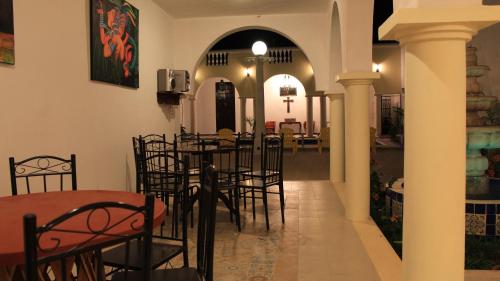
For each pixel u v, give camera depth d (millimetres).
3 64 3404
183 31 8453
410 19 2057
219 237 4332
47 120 4004
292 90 19562
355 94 4820
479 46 6258
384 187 6016
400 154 12086
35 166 3805
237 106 19844
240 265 3561
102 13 5023
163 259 2355
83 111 4676
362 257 3715
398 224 4711
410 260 2271
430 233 2191
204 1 7215
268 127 19188
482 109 4938
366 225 4723
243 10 7906
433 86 2146
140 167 5102
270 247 4012
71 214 1352
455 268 2193
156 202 2305
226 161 10367
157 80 7258
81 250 1444
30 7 3738
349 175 4934
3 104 3410
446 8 2049
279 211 5422
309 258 3707
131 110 6086
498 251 4020
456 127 2152
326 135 13078
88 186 4789
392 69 15453
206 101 20031
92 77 4828
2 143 3402
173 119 8141
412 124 2236
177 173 4051
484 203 4461
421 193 2205
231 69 16641
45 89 3967
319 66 8344
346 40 4797
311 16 8297
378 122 16078
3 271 1743
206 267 2072
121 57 5621
